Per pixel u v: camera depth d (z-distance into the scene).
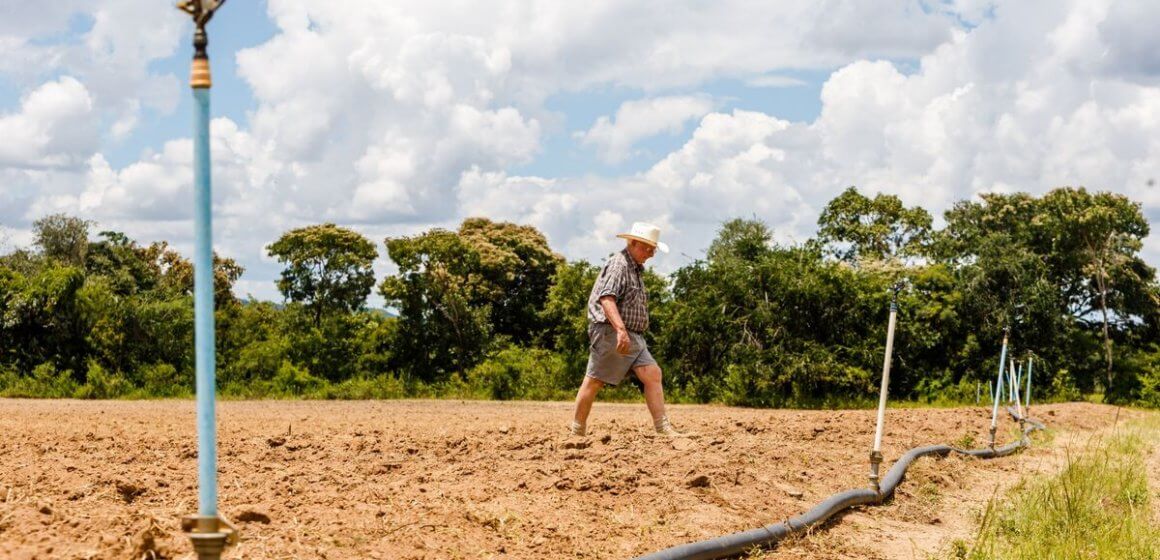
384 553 5.28
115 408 20.33
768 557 6.48
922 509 8.41
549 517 6.47
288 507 6.18
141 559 4.71
